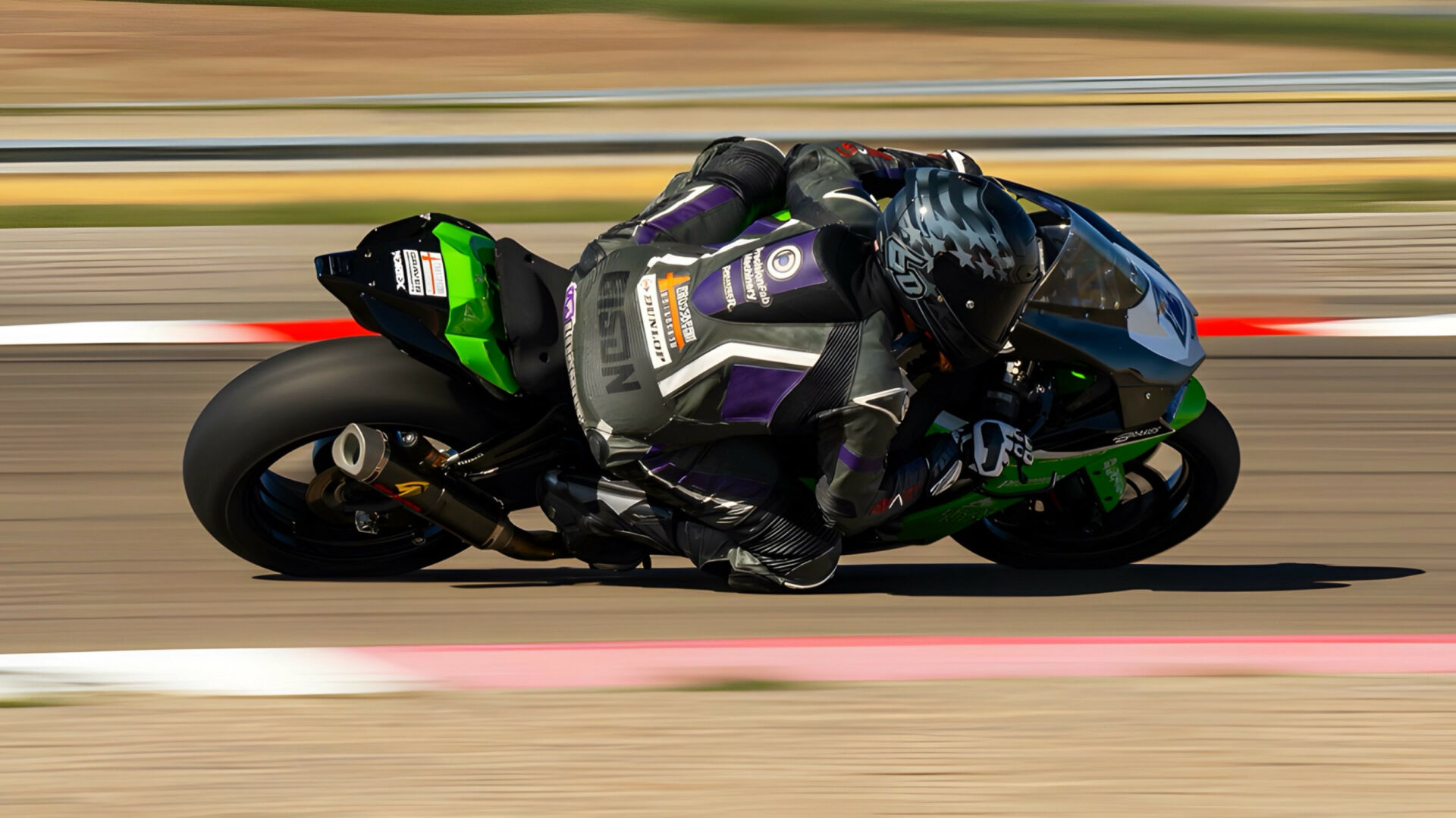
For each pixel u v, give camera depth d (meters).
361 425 13.59
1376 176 39.62
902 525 14.59
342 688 12.78
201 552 16.08
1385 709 12.70
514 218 33.72
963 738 12.12
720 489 13.77
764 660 13.46
